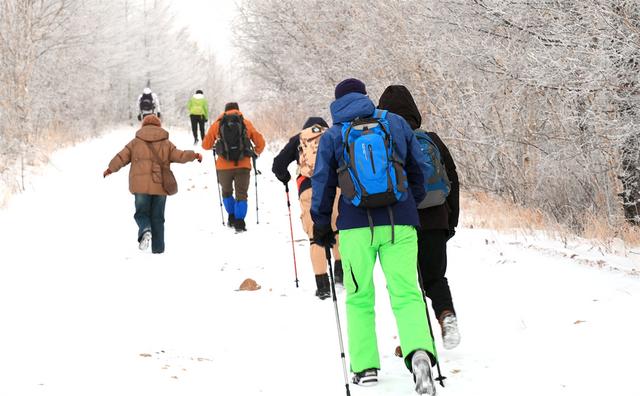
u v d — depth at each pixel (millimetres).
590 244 14672
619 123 13969
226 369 8344
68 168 26141
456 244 14969
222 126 17406
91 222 17938
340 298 11438
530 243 14695
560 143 17125
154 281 12773
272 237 16891
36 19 28641
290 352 9008
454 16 19109
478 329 9453
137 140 15203
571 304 9977
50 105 37719
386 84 23578
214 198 22219
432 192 8234
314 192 7441
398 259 7363
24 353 8406
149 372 8047
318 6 30641
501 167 19859
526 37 16953
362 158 7180
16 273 12633
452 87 21109
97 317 10312
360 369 7598
